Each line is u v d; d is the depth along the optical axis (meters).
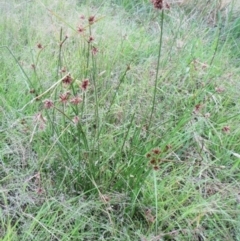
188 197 1.81
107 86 2.35
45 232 1.62
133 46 2.82
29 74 2.37
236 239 1.71
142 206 1.77
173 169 1.92
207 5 3.35
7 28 2.84
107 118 2.14
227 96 2.42
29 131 2.00
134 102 2.34
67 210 1.72
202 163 1.97
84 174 1.81
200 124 2.18
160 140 1.90
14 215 1.68
